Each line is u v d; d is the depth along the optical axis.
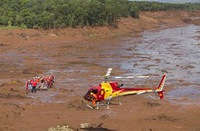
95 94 20.39
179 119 28.30
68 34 90.25
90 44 81.69
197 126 26.59
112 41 88.06
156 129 25.61
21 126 25.59
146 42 87.38
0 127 24.77
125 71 51.25
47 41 82.44
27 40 80.50
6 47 72.44
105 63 58.41
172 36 100.44
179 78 46.25
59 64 56.84
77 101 33.41
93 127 25.59
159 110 31.14
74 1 109.12
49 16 92.81
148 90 20.88
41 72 49.66
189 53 69.44
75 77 46.31
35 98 34.72
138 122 27.39
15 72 49.28
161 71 51.25
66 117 28.52
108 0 131.88
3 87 38.66
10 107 30.16
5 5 101.00
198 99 35.62
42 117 28.27
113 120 27.77
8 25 90.25
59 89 38.59
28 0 105.31
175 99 35.47
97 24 101.62
